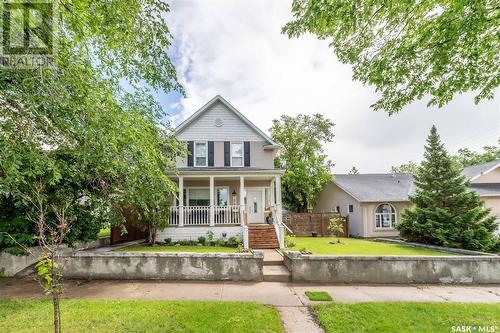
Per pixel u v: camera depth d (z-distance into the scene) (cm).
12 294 570
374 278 695
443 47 395
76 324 410
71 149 597
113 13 432
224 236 1339
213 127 1700
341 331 410
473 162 3409
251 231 1322
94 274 705
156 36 543
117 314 448
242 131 1723
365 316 461
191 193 1666
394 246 1250
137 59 593
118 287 632
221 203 1678
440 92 446
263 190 1728
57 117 521
